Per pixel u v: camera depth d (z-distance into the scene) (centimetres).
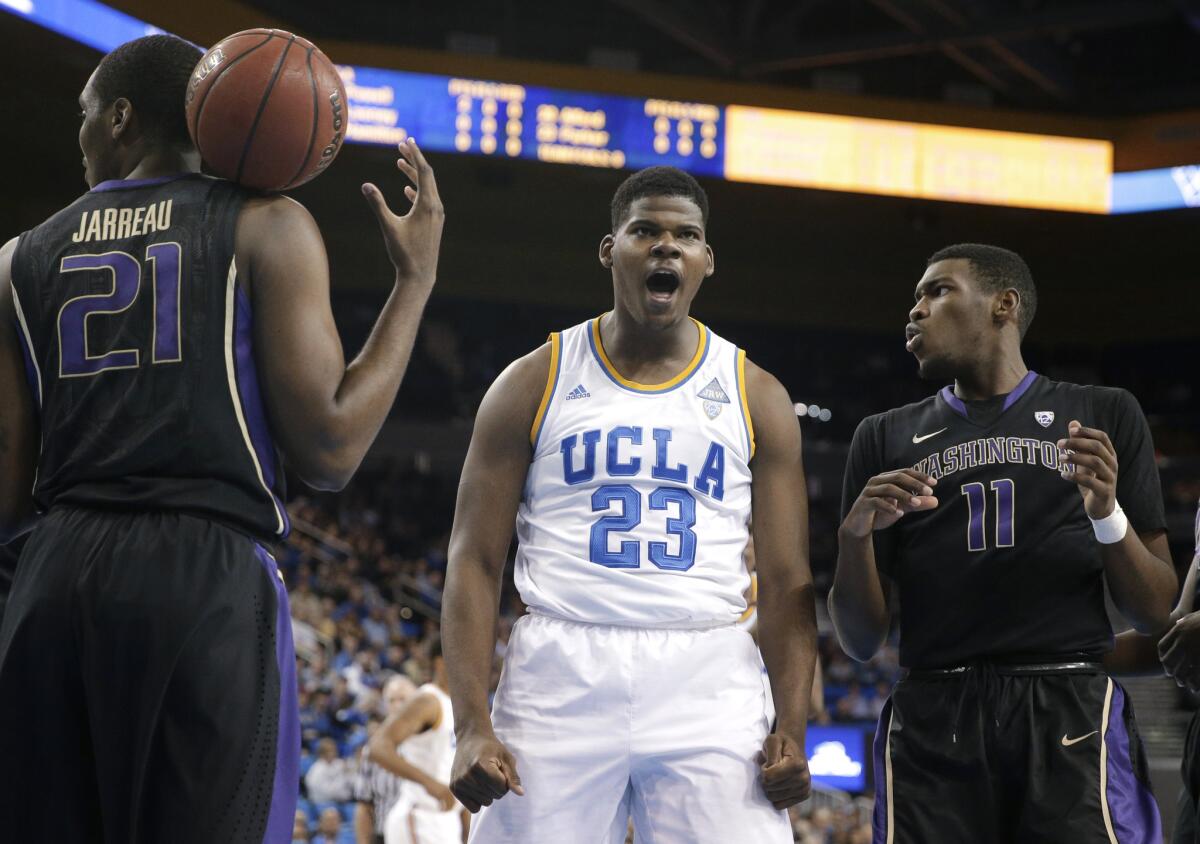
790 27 1775
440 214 245
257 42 228
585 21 1920
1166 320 2273
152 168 238
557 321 2244
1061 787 278
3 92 1516
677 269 277
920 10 1655
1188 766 300
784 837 269
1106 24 1620
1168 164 1850
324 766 1033
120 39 1393
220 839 202
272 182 231
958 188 1830
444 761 627
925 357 321
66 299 225
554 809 265
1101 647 295
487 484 286
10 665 212
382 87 1628
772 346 2333
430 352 2189
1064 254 2183
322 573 1575
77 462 220
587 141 1694
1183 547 1989
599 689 268
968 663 295
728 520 283
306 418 222
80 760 212
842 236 2117
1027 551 295
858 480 326
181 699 205
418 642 1408
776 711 274
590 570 273
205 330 220
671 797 268
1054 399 313
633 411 281
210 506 216
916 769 293
